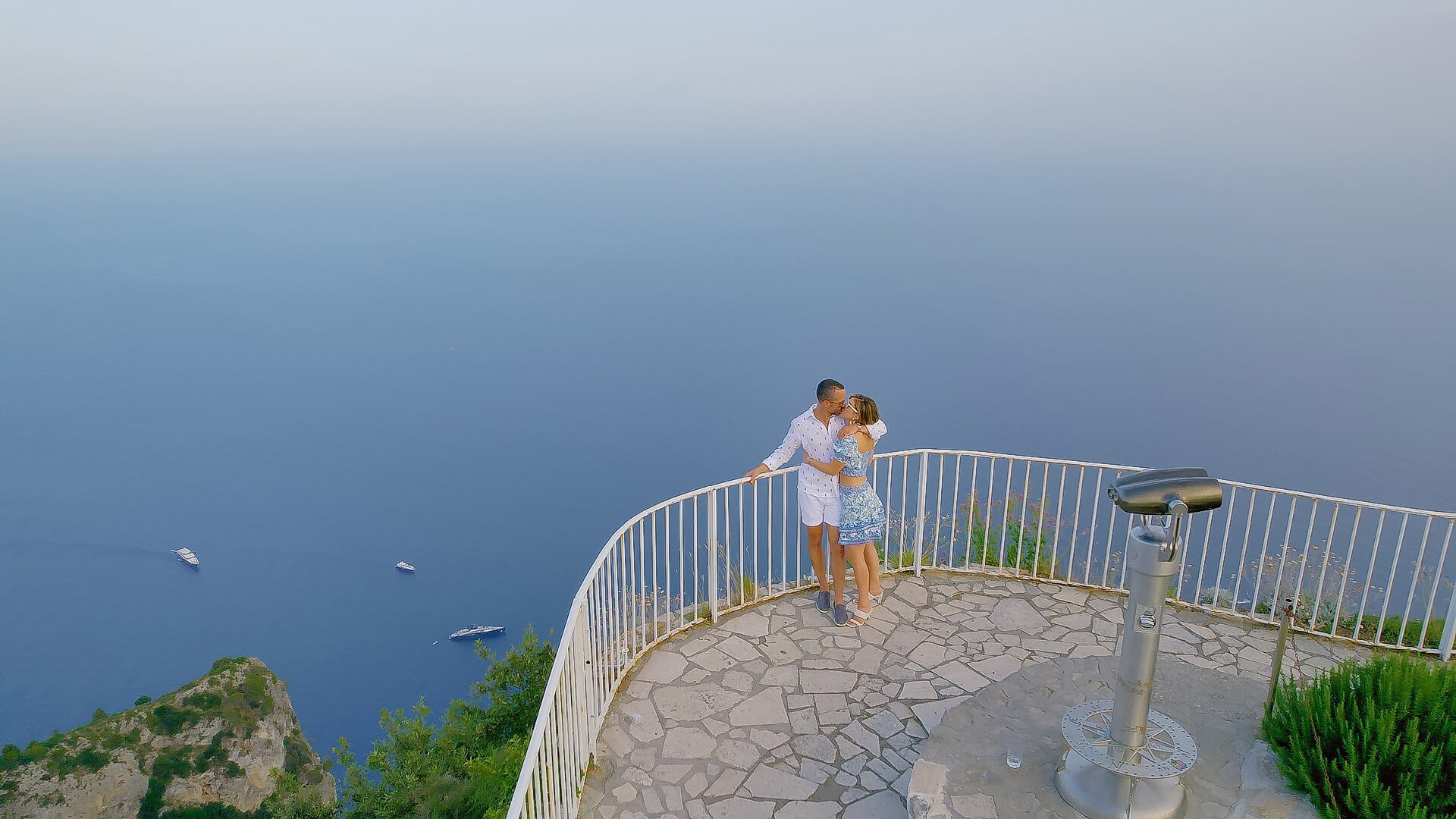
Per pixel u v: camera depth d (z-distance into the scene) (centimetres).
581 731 455
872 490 592
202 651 14512
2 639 15012
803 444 605
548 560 18762
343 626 15438
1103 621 619
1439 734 370
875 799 442
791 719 510
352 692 12950
